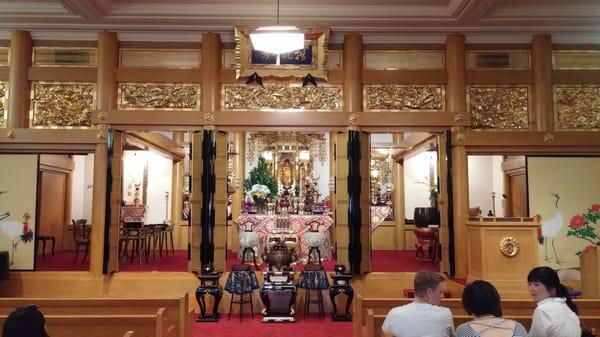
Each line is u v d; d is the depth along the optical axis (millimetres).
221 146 7312
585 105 7359
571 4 6816
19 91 7156
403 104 7375
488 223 6188
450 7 6781
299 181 12680
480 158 12062
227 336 5629
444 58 7484
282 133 12805
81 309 4168
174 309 4188
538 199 7242
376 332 3613
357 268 7027
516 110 7379
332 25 7168
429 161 12656
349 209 7105
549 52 7301
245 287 6457
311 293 6953
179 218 12195
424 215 10297
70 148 7195
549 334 2740
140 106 7301
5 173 7176
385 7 6910
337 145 7348
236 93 7332
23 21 7008
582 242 7145
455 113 7207
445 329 2801
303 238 8492
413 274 7098
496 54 7461
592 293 5035
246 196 9977
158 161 12469
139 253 9258
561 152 7277
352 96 7238
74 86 7332
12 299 4129
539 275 2973
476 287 2578
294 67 7238
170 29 7238
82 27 7168
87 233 9898
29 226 7121
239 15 6934
